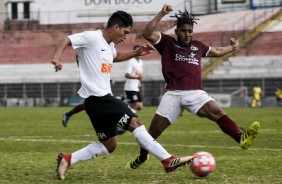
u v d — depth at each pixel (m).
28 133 37.56
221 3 124.50
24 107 98.31
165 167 15.52
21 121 52.81
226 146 27.44
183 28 18.11
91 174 17.22
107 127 16.03
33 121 52.72
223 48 18.92
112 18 16.05
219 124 17.84
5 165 19.69
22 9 133.00
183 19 18.12
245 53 110.50
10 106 107.38
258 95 97.19
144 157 17.80
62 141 31.14
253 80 102.62
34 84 112.12
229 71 107.62
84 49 16.00
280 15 116.81
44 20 132.88
